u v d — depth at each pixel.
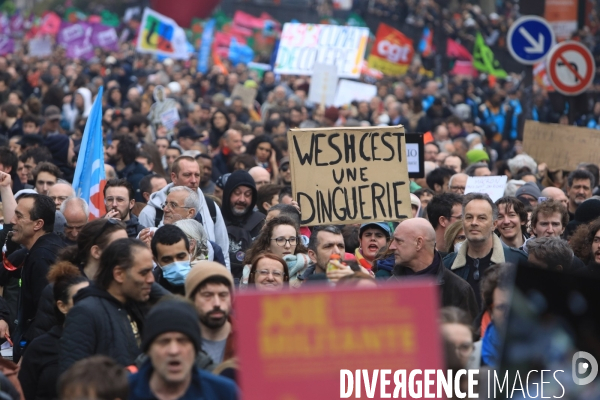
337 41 30.03
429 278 10.90
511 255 12.20
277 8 65.56
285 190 17.73
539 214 13.43
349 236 14.36
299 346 5.73
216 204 14.52
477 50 44.31
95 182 15.00
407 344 5.74
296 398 5.71
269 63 49.28
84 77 36.19
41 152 19.17
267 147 21.08
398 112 31.50
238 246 14.95
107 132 28.39
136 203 16.25
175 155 21.09
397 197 12.67
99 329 8.53
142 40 44.09
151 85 33.62
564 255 10.92
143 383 7.12
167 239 10.19
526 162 20.17
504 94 35.22
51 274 9.48
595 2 45.97
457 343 7.35
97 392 6.59
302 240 14.16
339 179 12.66
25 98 41.75
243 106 33.50
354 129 12.70
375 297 5.76
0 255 13.48
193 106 33.34
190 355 7.00
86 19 82.25
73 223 12.63
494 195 17.16
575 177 16.78
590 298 6.19
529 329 6.22
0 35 66.81
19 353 11.34
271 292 5.75
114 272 8.66
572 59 22.38
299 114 29.28
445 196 13.84
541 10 29.59
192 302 8.16
